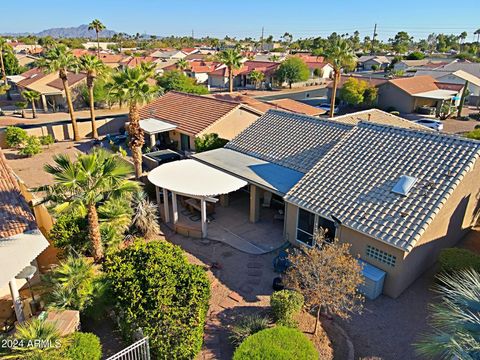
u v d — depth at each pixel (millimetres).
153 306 14070
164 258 15695
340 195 19891
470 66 81750
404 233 16625
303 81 101000
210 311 16578
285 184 22906
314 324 15852
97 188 17172
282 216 25156
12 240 14844
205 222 23016
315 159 25141
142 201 23312
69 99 43375
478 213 23453
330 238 19938
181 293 14578
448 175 18438
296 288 15250
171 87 71625
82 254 19109
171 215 25828
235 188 23094
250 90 94688
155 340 13406
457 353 9672
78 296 14961
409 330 15672
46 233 22031
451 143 20297
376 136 23188
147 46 199375
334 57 45906
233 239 23000
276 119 31000
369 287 17453
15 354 11367
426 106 66438
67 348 12453
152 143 36750
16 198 17047
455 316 10781
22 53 121812
